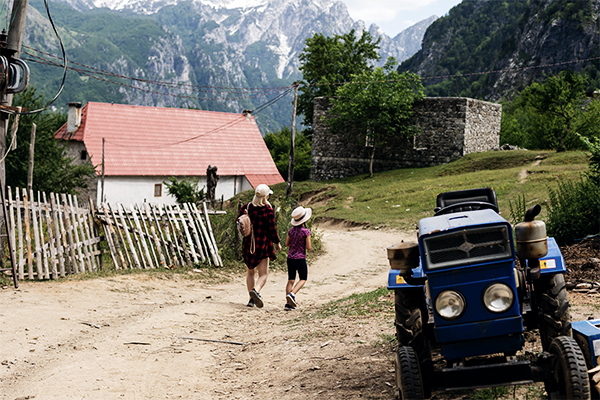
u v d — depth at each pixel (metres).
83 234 12.04
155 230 13.74
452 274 3.79
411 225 26.47
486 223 3.80
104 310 8.63
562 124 48.50
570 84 47.75
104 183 46.88
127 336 7.21
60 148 30.73
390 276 4.86
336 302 9.81
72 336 7.00
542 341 4.45
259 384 5.43
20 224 10.43
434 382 3.84
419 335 4.43
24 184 27.44
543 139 52.34
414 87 44.97
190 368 6.07
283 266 15.62
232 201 44.91
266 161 56.88
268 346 6.81
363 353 5.93
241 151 56.25
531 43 165.12
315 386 5.06
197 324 8.22
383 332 6.72
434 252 3.83
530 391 4.21
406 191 35.38
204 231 14.35
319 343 6.55
